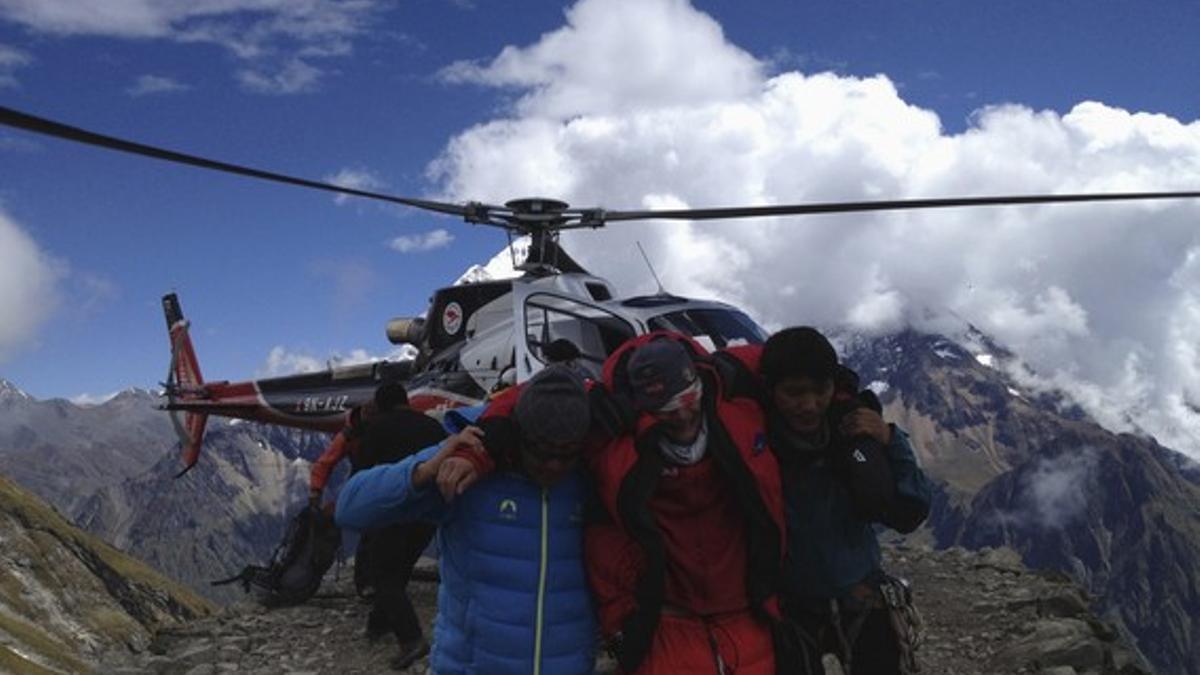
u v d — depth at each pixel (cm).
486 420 470
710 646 477
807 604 541
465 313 1365
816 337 489
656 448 460
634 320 1228
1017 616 1132
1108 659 994
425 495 473
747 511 471
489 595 473
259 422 1909
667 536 475
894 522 519
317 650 1077
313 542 1255
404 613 1002
